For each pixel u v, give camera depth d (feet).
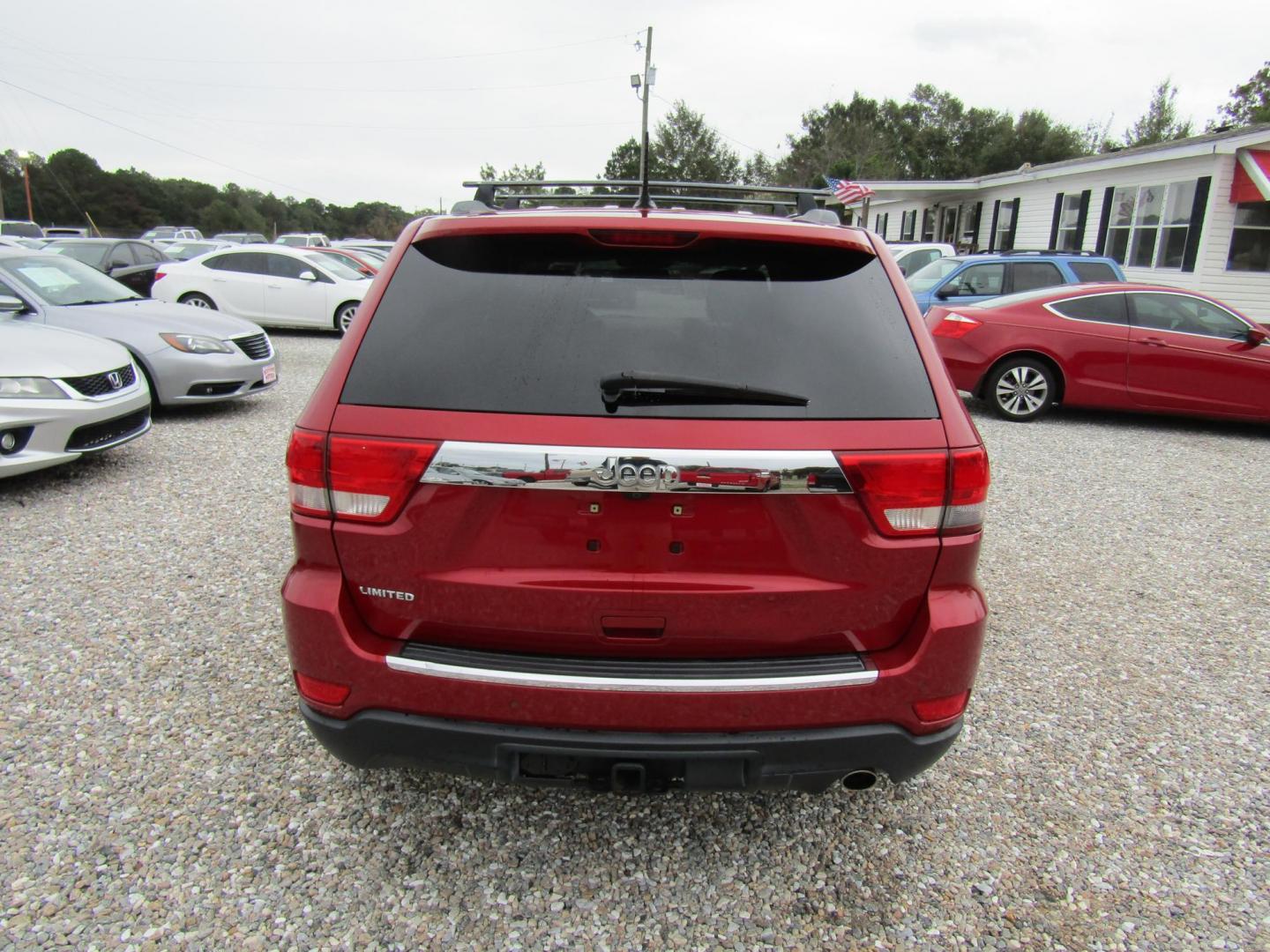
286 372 35.68
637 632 6.43
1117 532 17.38
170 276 46.14
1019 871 7.77
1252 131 47.14
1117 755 9.62
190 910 6.98
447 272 6.85
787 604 6.39
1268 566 15.64
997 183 73.67
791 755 6.52
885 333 6.67
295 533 6.64
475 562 6.35
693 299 6.69
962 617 6.55
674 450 6.05
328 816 8.17
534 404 6.22
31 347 17.42
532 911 7.14
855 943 6.92
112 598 12.66
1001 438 26.11
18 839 7.67
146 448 21.74
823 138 176.55
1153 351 27.20
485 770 6.65
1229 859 7.99
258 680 10.49
